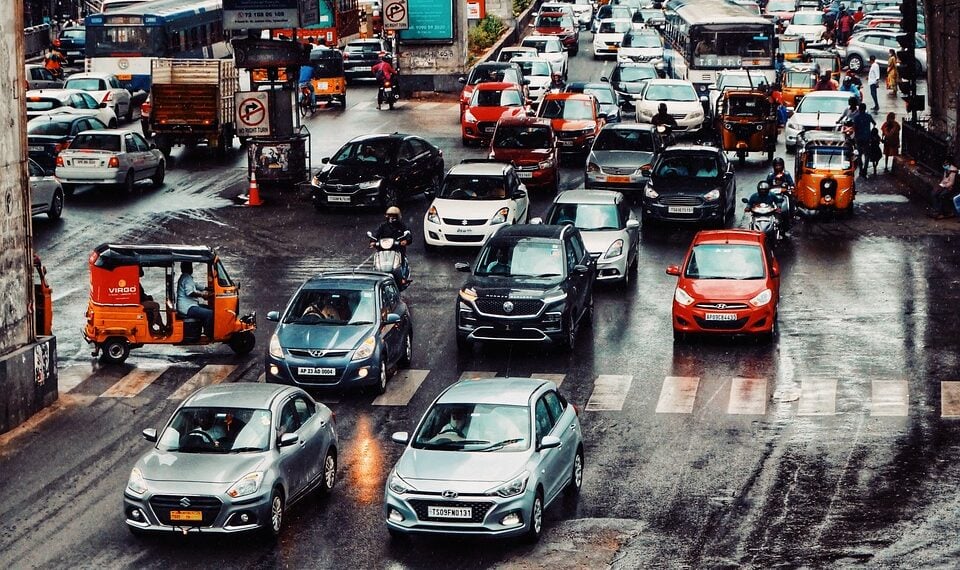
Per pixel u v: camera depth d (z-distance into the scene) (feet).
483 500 68.33
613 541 69.97
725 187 153.48
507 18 339.16
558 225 116.47
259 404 74.90
